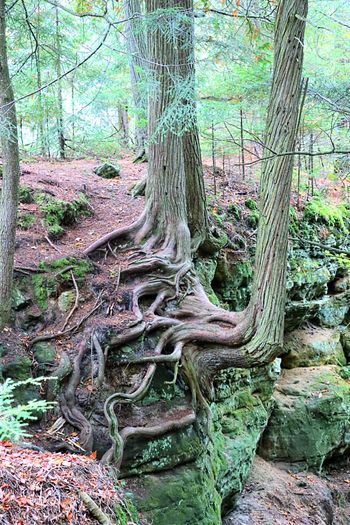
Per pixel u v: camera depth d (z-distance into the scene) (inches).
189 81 271.4
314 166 539.5
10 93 223.3
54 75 367.2
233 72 364.8
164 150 317.1
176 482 243.6
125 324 268.8
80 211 355.6
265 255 263.4
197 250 355.9
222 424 332.5
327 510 358.6
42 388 239.9
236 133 477.7
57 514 126.6
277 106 249.8
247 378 366.6
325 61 380.8
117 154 595.5
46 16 324.8
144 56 322.7
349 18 383.2
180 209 327.9
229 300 394.9
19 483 130.3
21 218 314.7
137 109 371.6
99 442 229.6
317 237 486.3
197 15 300.8
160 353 268.1
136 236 325.7
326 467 418.3
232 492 313.6
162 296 295.6
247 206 450.6
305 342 465.7
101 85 252.4
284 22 240.4
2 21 219.5
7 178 237.9
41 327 265.0
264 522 319.0
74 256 297.1
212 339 280.8
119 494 163.3
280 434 394.6
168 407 260.2
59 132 279.4
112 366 257.8
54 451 213.8
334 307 503.5
